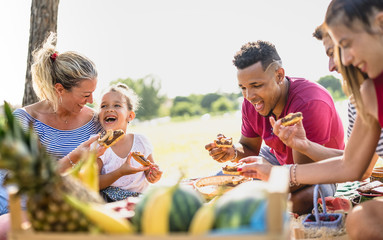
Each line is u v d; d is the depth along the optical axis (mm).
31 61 5180
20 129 1586
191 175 7168
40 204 1554
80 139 3701
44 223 1574
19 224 1688
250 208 1566
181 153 10680
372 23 1922
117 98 3816
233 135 14055
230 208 1596
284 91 3541
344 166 2479
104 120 3785
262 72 3346
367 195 3297
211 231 1598
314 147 2943
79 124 3762
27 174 1452
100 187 3449
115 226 1536
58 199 1548
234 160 3971
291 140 2857
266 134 3797
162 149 11789
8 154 1433
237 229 1499
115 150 3775
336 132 3553
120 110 3781
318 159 2924
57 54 3590
